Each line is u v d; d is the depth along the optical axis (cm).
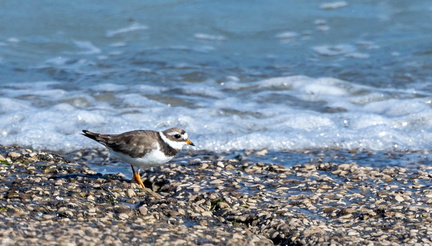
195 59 2166
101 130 1617
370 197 1137
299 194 1162
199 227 965
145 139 1135
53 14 2447
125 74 2030
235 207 1087
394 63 2119
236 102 1828
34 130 1584
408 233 945
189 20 2458
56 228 885
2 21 2370
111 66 2097
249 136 1568
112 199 1080
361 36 2359
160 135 1159
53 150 1501
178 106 1794
